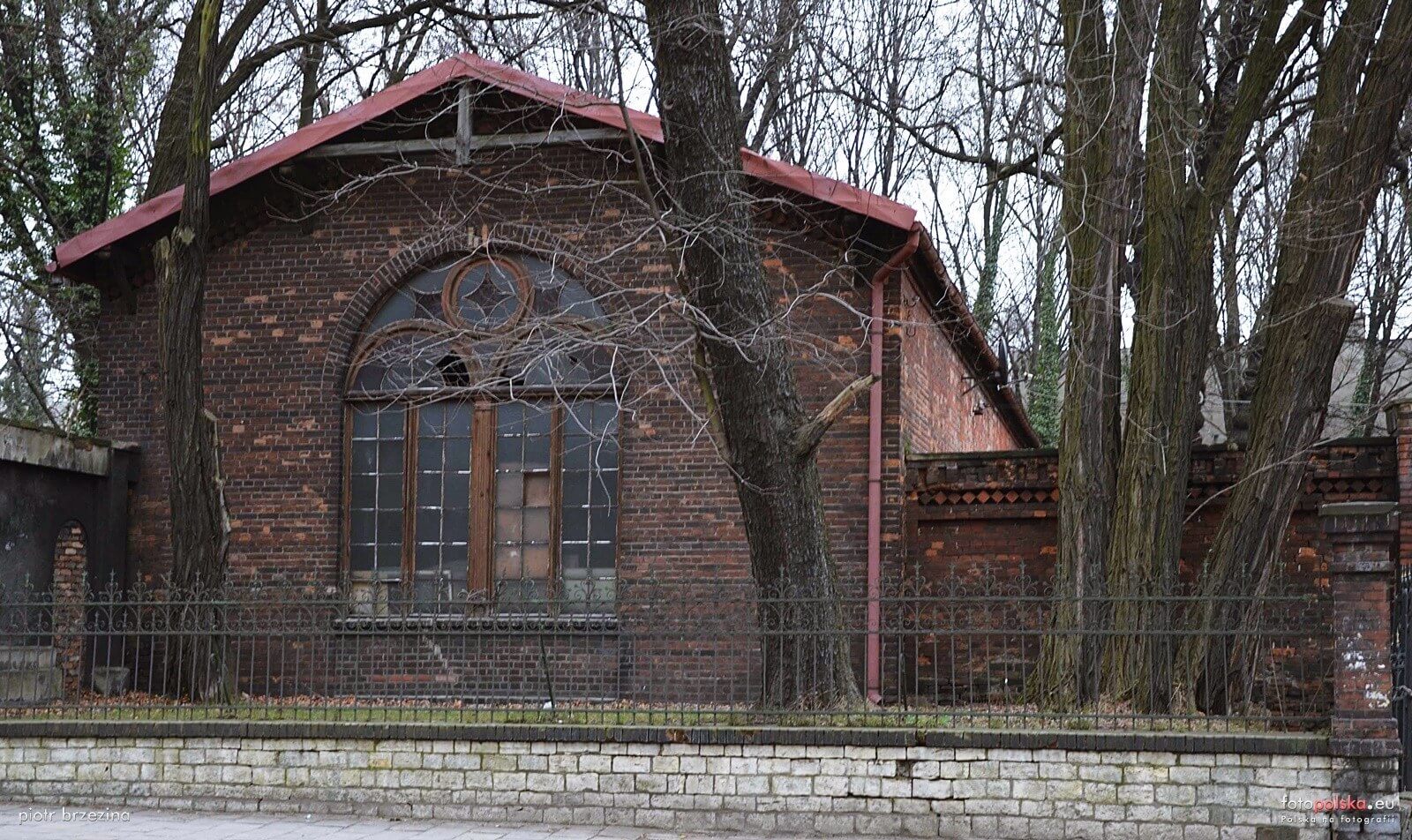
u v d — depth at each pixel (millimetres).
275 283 15758
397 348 14938
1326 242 11734
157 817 10773
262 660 15156
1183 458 12125
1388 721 9555
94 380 20844
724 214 11164
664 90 11117
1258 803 9734
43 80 20453
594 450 15156
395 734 10906
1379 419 24203
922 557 14906
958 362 18828
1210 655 11430
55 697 12609
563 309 15250
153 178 18375
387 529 15445
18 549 14320
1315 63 13984
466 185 15477
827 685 11195
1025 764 10086
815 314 14695
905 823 10188
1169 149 12305
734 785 10422
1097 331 12461
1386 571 9680
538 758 10703
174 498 13516
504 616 14992
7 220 20562
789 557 11469
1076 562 12172
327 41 18734
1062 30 13289
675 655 14508
